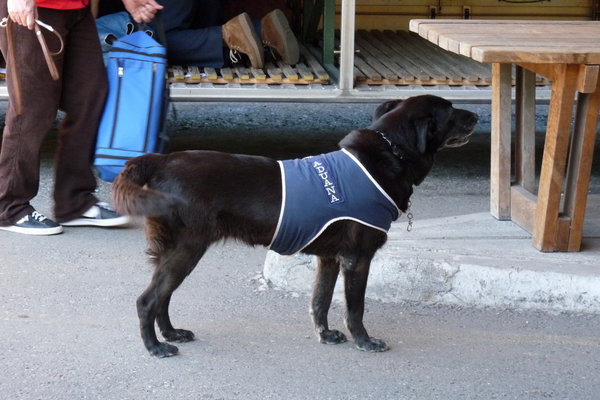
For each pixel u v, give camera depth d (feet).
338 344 17.43
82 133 23.39
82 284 20.22
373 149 16.38
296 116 41.34
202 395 15.23
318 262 17.28
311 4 39.01
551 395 15.48
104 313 18.66
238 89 28.96
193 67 31.24
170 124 38.58
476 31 21.74
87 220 24.11
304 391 15.44
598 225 22.47
